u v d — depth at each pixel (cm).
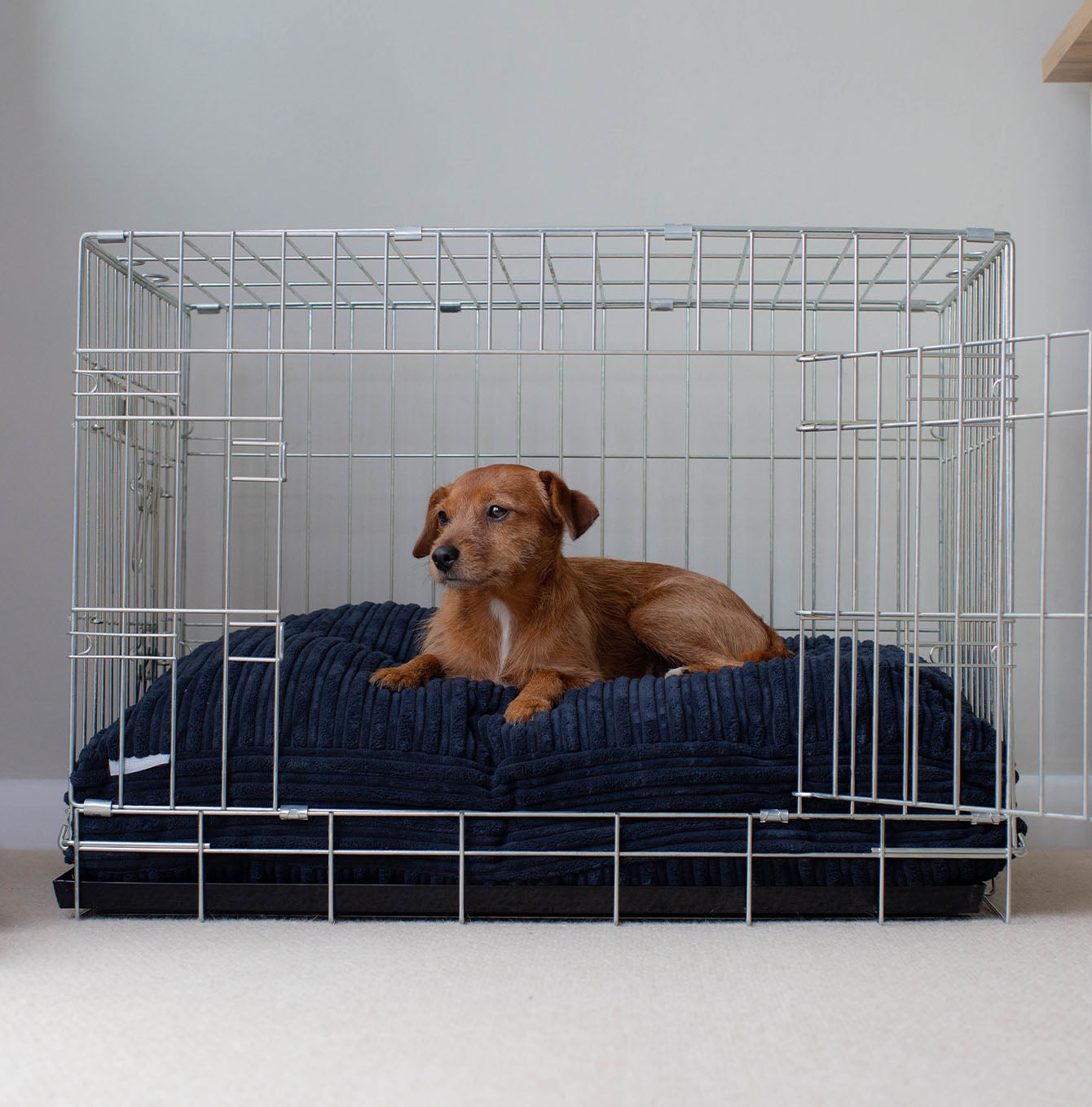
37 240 294
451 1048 129
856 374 182
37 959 162
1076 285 295
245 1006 142
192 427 305
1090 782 286
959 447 189
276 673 183
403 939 172
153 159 298
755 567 305
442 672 237
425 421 306
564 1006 143
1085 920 186
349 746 186
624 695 192
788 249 302
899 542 265
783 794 184
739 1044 131
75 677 191
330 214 302
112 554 270
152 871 185
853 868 182
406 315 305
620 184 301
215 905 186
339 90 300
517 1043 131
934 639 302
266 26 299
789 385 304
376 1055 128
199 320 306
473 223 302
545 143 301
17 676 289
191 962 160
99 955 164
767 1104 116
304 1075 122
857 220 299
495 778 183
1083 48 272
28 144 295
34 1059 126
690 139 300
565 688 219
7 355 292
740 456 297
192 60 298
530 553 229
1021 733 293
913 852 181
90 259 293
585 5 299
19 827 281
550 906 184
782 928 179
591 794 183
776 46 298
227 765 184
